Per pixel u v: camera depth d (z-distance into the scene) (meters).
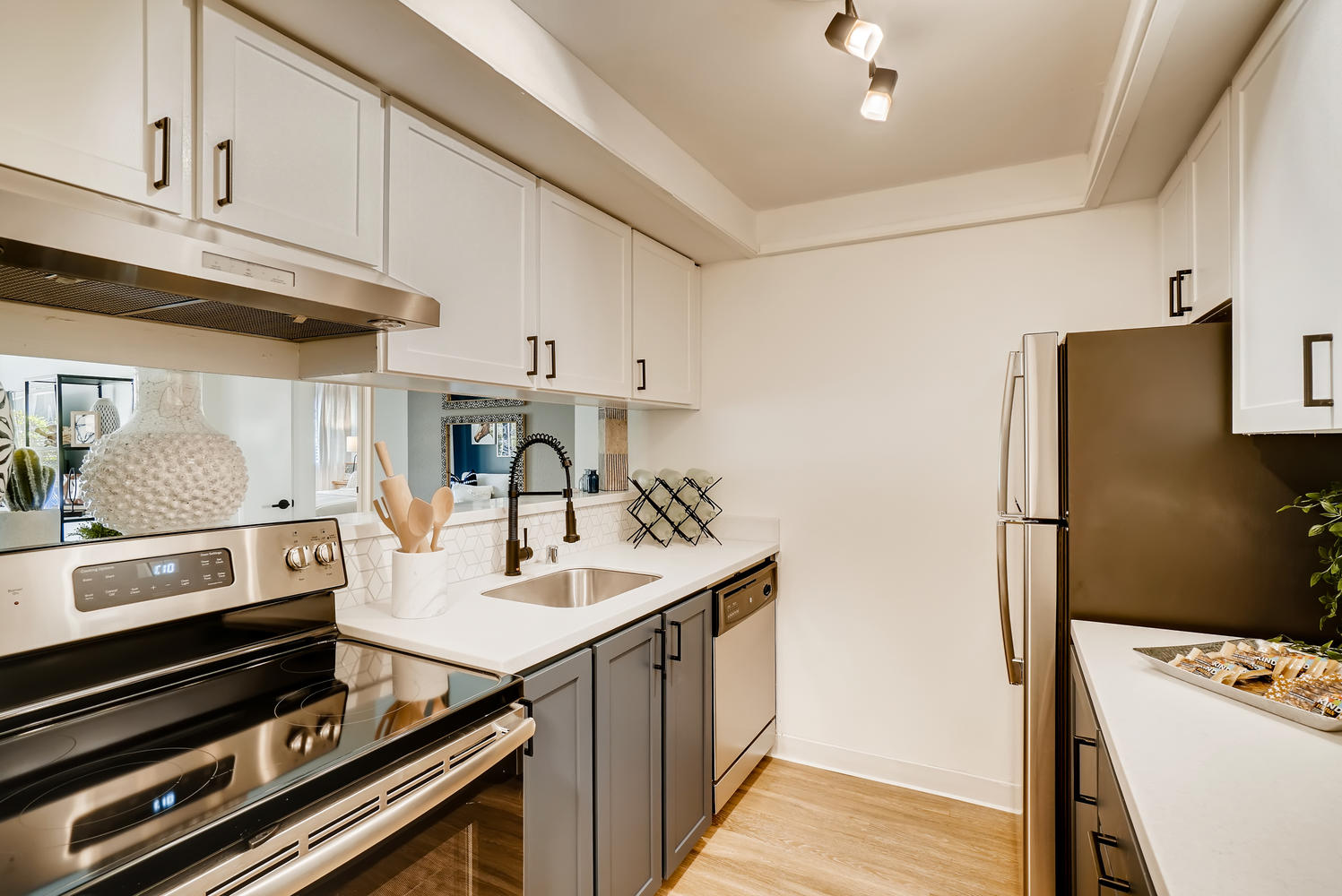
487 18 1.35
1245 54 1.34
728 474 2.90
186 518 1.27
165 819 0.75
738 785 2.36
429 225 1.51
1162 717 1.09
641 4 1.43
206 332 1.39
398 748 0.99
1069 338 1.68
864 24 1.32
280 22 1.20
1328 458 1.47
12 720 0.97
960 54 1.64
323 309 1.16
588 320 2.11
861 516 2.62
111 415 1.34
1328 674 1.18
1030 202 2.30
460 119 1.59
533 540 2.29
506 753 1.14
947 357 2.48
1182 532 1.58
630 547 2.66
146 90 1.01
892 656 2.55
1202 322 1.77
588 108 1.68
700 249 2.71
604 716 1.55
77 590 1.02
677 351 2.72
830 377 2.69
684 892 1.87
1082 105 1.90
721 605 2.19
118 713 1.04
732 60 1.66
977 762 2.41
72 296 1.08
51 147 0.90
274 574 1.30
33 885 0.63
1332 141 0.96
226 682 1.19
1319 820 0.78
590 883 1.51
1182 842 0.74
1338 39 0.93
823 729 2.67
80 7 0.94
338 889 0.88
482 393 2.10
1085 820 1.41
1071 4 1.45
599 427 2.92
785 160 2.27
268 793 0.81
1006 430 1.92
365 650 1.39
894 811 2.31
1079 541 1.67
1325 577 1.31
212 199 1.09
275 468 2.75
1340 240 0.94
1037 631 1.76
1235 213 1.39
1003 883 1.90
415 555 1.52
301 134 1.24
